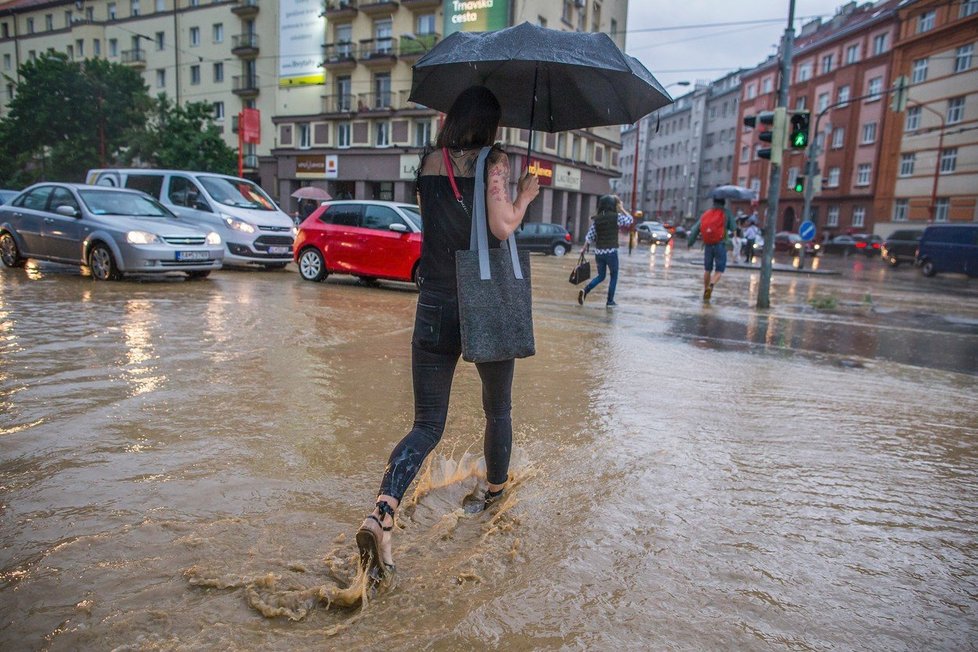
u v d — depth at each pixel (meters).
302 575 2.24
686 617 2.14
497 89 3.06
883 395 5.43
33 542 2.37
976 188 36.84
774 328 9.45
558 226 30.20
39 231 11.07
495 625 2.04
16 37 55.94
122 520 2.56
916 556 2.63
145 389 4.38
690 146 78.25
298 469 3.16
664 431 4.09
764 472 3.47
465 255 2.32
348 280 13.45
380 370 5.27
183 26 47.47
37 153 39.25
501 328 2.36
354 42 40.06
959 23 37.31
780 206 56.06
